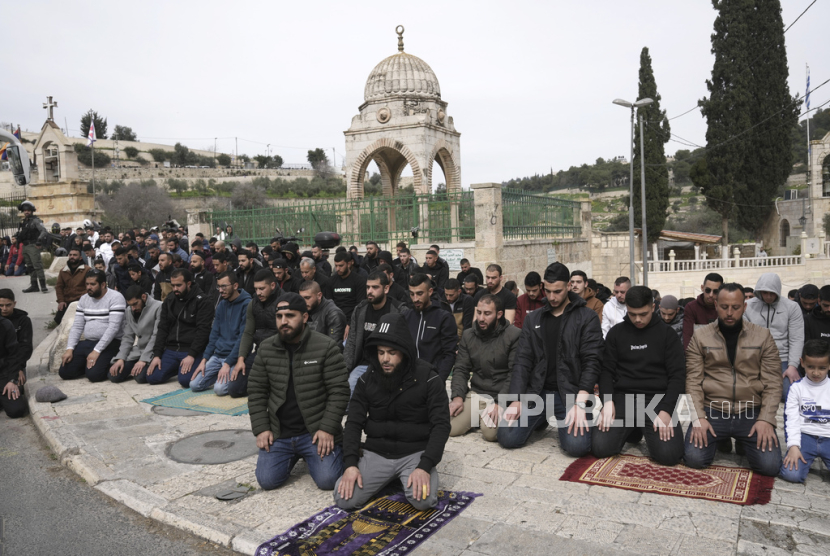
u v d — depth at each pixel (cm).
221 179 6781
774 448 493
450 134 2073
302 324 491
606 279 2831
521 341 595
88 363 880
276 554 379
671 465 525
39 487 523
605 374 557
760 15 3566
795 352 643
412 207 1638
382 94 1953
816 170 4316
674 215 7344
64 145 2644
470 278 824
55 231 2483
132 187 5075
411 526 414
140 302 877
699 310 688
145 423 680
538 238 1820
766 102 3622
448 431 448
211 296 908
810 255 3319
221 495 479
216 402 765
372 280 654
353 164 1997
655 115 3466
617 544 385
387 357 441
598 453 547
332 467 483
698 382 529
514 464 543
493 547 386
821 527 402
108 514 466
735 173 3691
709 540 387
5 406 743
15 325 778
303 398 491
